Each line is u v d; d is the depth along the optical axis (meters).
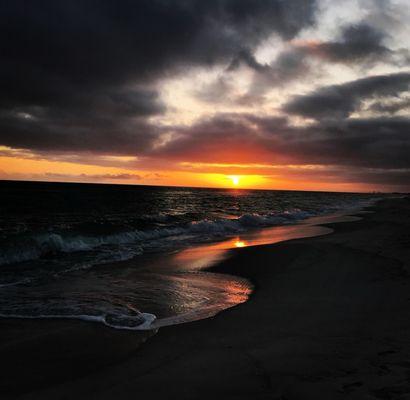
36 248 12.23
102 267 10.37
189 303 7.05
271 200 69.50
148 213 29.06
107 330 5.57
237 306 6.71
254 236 17.81
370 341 4.81
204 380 3.88
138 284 8.48
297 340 4.95
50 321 5.94
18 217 21.34
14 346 4.95
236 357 4.44
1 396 3.68
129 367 4.27
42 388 3.84
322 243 13.73
